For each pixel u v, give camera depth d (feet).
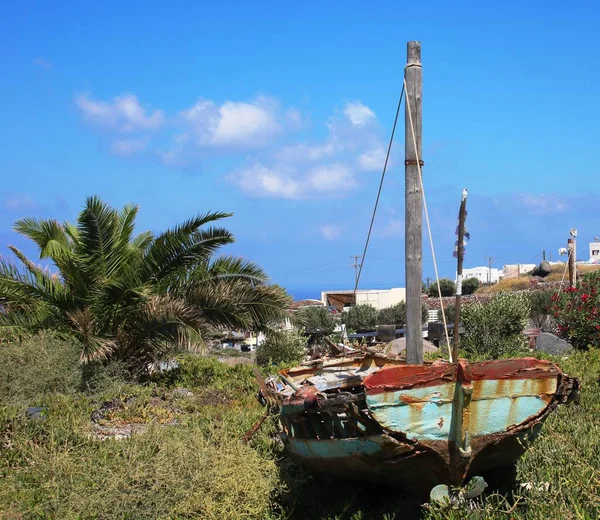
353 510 26.53
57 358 44.24
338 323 113.70
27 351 43.60
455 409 22.91
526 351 58.75
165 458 25.84
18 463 27.76
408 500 25.59
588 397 39.14
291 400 27.09
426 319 112.98
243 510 24.90
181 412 41.47
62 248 52.03
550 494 22.30
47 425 31.76
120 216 54.44
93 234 50.39
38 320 51.13
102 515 23.24
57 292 52.01
